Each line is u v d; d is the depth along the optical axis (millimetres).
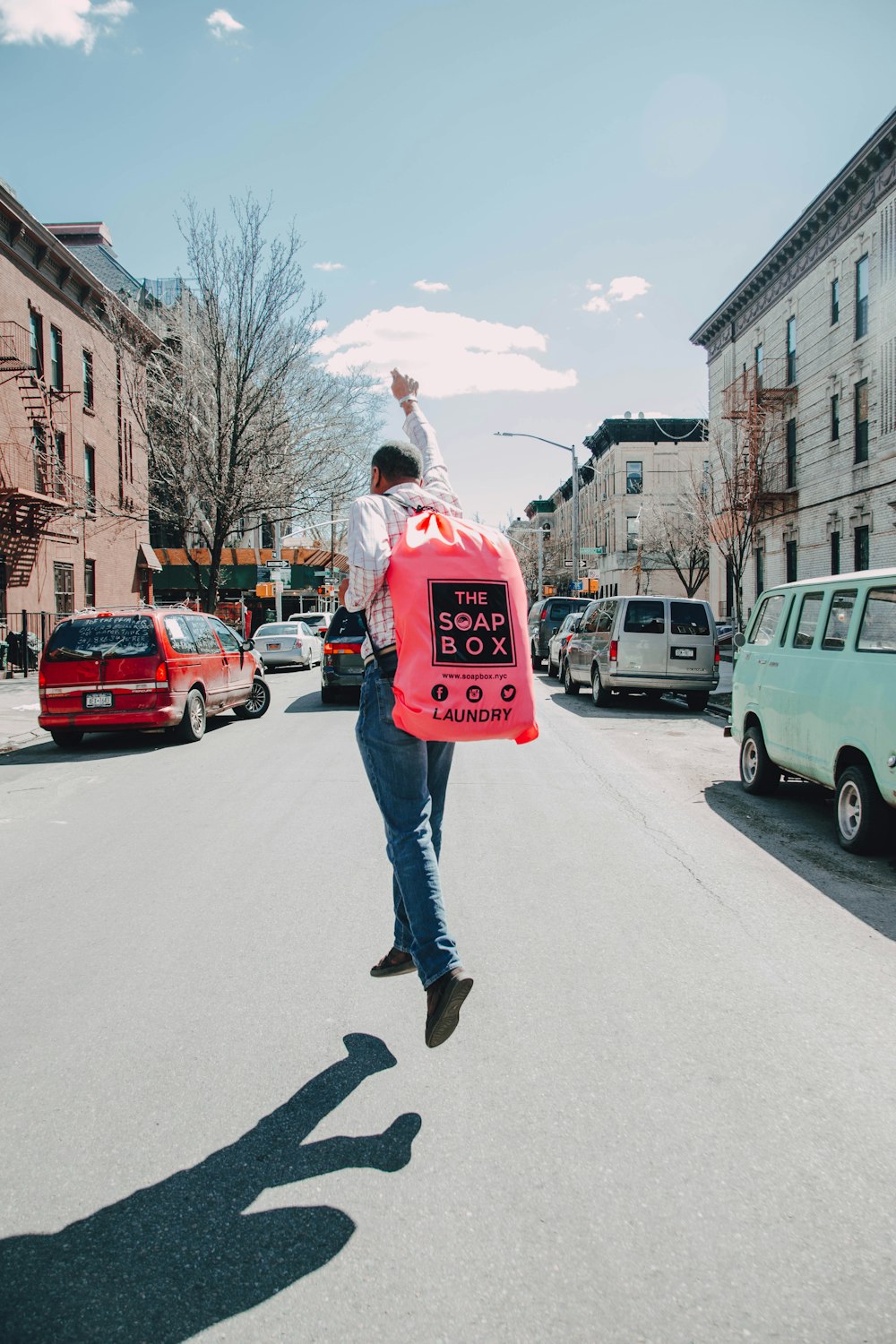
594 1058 3357
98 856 6418
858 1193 2564
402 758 3025
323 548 49281
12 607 25500
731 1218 2453
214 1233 2404
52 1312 2131
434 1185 2598
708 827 7238
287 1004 3854
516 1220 2441
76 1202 2543
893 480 22547
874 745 6145
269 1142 2822
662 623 16203
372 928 4773
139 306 33281
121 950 4523
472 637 2828
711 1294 2176
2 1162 2742
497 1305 2145
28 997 3971
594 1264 2275
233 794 8531
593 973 4172
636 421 56469
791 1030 3609
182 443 28422
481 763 10164
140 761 10820
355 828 7051
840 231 25016
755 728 8508
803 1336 2053
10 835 7156
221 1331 2072
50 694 11633
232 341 27750
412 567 2838
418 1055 3381
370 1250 2330
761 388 28891
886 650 6230
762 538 31078
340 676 16453
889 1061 3367
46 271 26891
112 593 32406
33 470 25750
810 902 5328
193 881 5711
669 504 52438
